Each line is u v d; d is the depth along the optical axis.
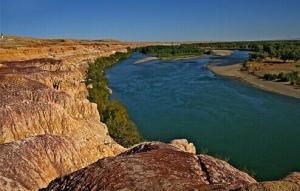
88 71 98.62
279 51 149.25
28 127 34.03
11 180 23.59
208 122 63.00
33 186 24.20
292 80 96.19
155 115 66.75
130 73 120.75
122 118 52.12
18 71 59.62
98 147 32.72
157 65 145.12
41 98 41.62
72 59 110.62
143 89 91.56
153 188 19.27
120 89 91.25
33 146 27.50
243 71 116.69
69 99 42.41
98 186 19.75
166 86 95.81
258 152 49.75
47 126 35.03
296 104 75.75
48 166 26.81
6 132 32.72
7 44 140.00
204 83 99.75
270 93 85.69
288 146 52.00
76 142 30.38
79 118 42.28
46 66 75.62
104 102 60.44
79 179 20.92
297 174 19.23
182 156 23.50
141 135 54.19
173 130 58.44
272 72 110.31
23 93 41.69
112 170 20.86
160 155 23.03
